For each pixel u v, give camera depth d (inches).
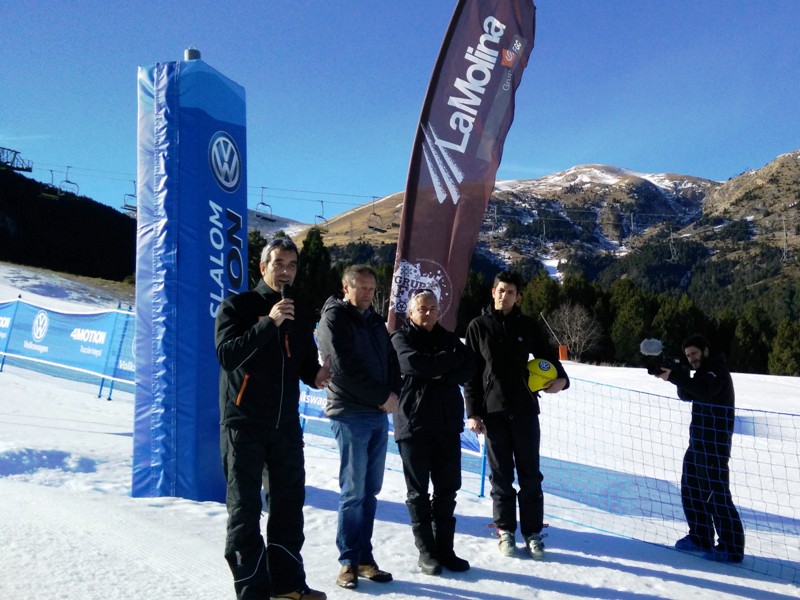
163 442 203.9
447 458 161.6
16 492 181.8
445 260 242.1
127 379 438.3
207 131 211.5
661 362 197.3
